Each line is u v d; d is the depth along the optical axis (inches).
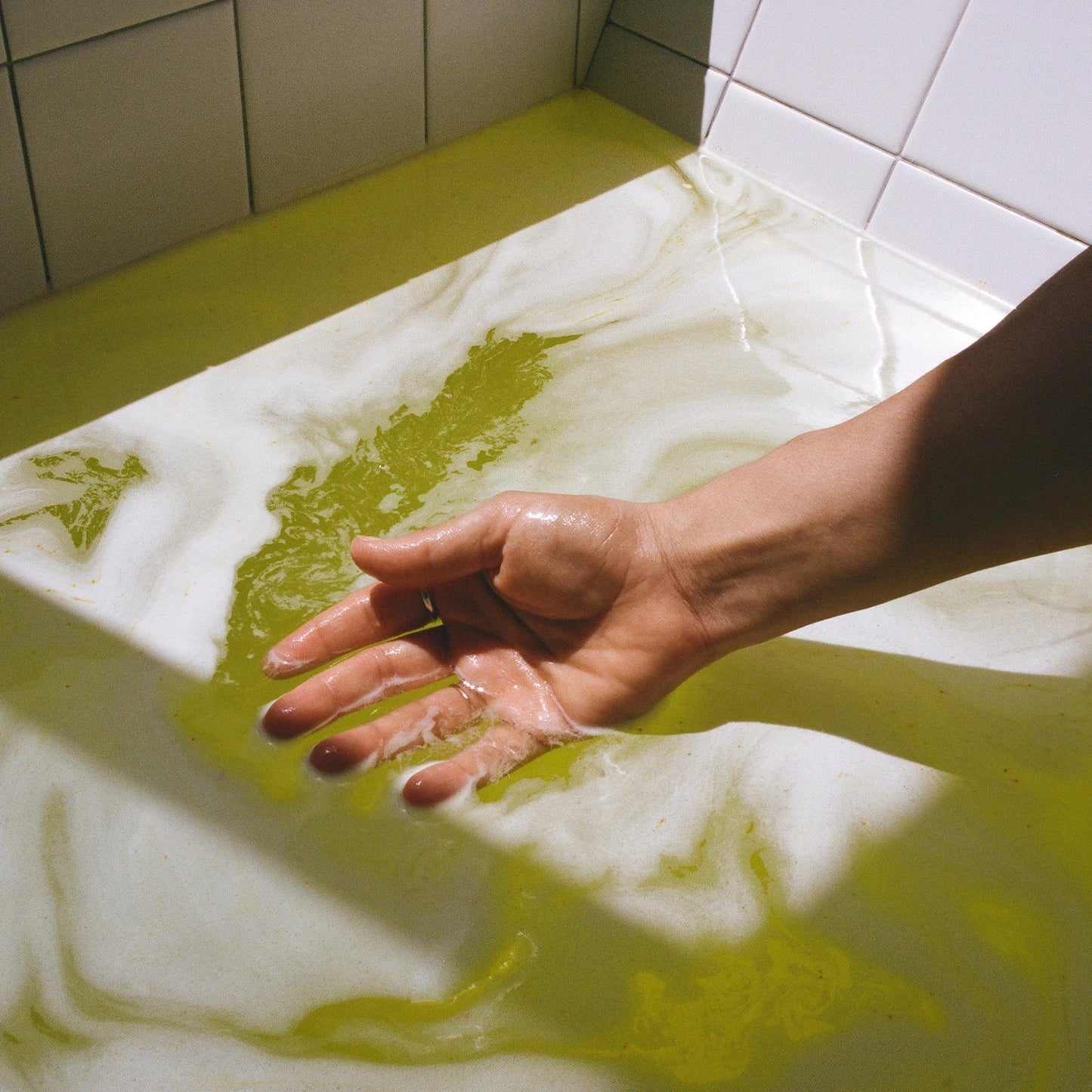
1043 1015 27.7
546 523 32.0
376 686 32.9
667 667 32.9
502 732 32.5
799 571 31.1
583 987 27.5
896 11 46.3
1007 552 29.5
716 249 49.0
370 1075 25.6
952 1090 26.3
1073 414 26.8
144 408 39.7
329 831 30.0
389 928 28.2
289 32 43.9
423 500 38.1
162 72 41.1
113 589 34.4
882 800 31.7
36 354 40.9
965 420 28.0
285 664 32.9
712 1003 27.5
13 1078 25.0
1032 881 30.3
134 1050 25.6
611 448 40.6
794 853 30.5
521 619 34.3
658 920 28.9
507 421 41.2
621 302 46.3
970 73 45.4
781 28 49.6
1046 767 32.8
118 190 42.5
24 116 38.4
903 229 49.0
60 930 27.4
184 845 29.3
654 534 32.2
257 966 27.3
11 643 32.8
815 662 35.2
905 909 29.5
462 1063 26.0
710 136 53.7
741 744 32.9
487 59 51.8
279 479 38.1
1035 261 45.9
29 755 30.5
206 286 44.5
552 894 29.2
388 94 48.9
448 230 48.6
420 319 44.5
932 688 34.6
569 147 53.6
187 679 32.6
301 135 47.0
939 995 27.9
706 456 40.6
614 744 32.8
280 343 42.8
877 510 29.6
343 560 36.1
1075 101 43.2
